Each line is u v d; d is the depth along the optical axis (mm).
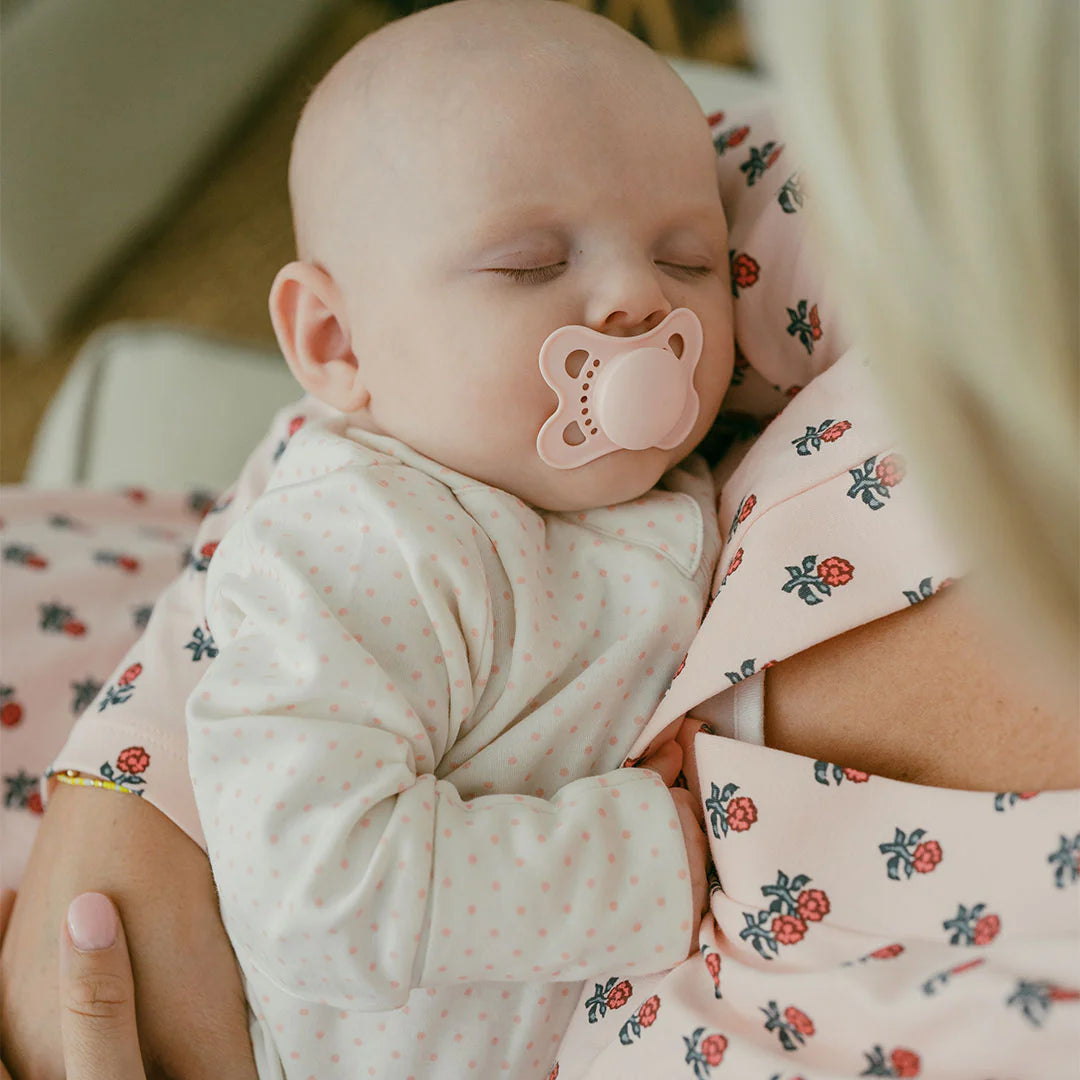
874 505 650
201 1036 736
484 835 647
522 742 706
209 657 812
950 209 350
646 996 654
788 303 780
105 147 2141
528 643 708
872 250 368
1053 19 343
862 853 607
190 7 2205
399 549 701
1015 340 340
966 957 545
